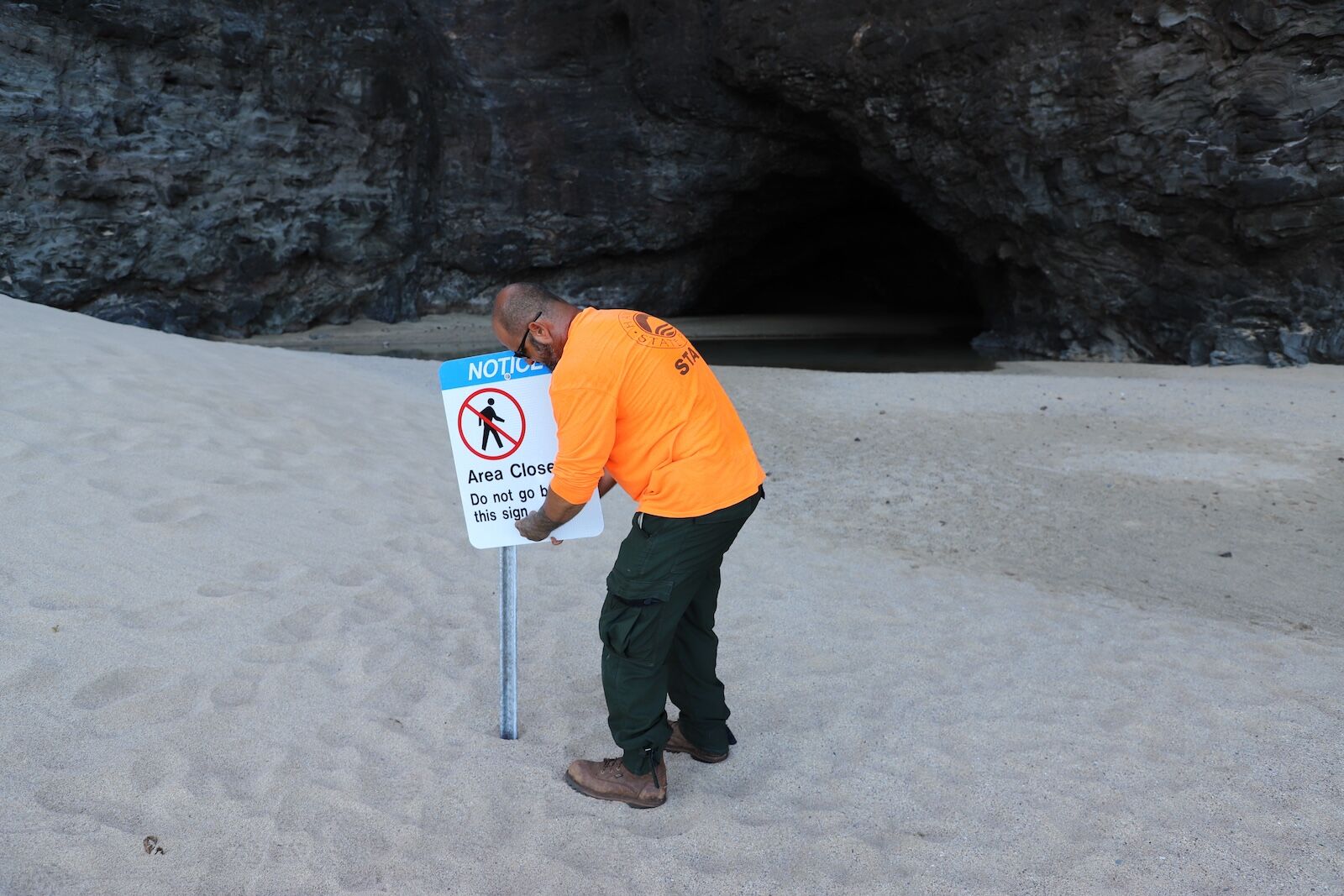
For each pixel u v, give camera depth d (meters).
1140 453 9.39
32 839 2.23
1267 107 15.48
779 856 2.52
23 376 5.58
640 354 2.52
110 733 2.73
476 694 3.38
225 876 2.23
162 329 20.23
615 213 25.20
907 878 2.44
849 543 6.27
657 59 23.25
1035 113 17.70
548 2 23.92
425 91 23.64
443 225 25.00
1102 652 4.18
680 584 2.60
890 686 3.72
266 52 20.94
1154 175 16.72
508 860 2.42
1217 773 3.01
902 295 32.53
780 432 10.23
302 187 21.95
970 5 17.95
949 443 9.79
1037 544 6.42
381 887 2.27
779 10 20.36
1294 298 16.47
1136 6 16.03
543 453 2.83
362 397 8.30
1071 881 2.43
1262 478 8.41
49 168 18.56
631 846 2.54
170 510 4.41
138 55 19.38
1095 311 18.67
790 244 30.30
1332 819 2.73
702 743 3.05
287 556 4.27
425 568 4.56
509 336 2.74
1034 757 3.12
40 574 3.55
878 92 19.94
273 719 2.96
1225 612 5.04
